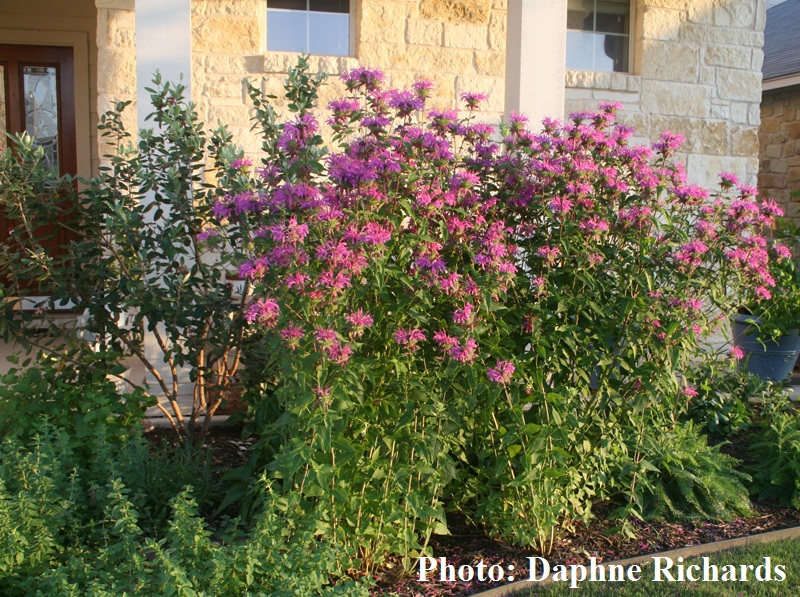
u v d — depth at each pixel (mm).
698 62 7344
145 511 3693
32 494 3191
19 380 4129
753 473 4695
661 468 4297
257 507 3717
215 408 4711
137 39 4988
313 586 2850
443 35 6801
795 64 10359
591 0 7254
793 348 6574
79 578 2842
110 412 3939
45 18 8211
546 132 3924
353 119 3404
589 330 3713
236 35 6336
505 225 3777
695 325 3836
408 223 3611
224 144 4637
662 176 3969
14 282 4453
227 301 4504
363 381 3334
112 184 4531
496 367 3287
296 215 3191
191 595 2568
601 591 3367
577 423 3482
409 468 3219
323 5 6680
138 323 4547
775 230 7156
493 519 3686
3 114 8320
